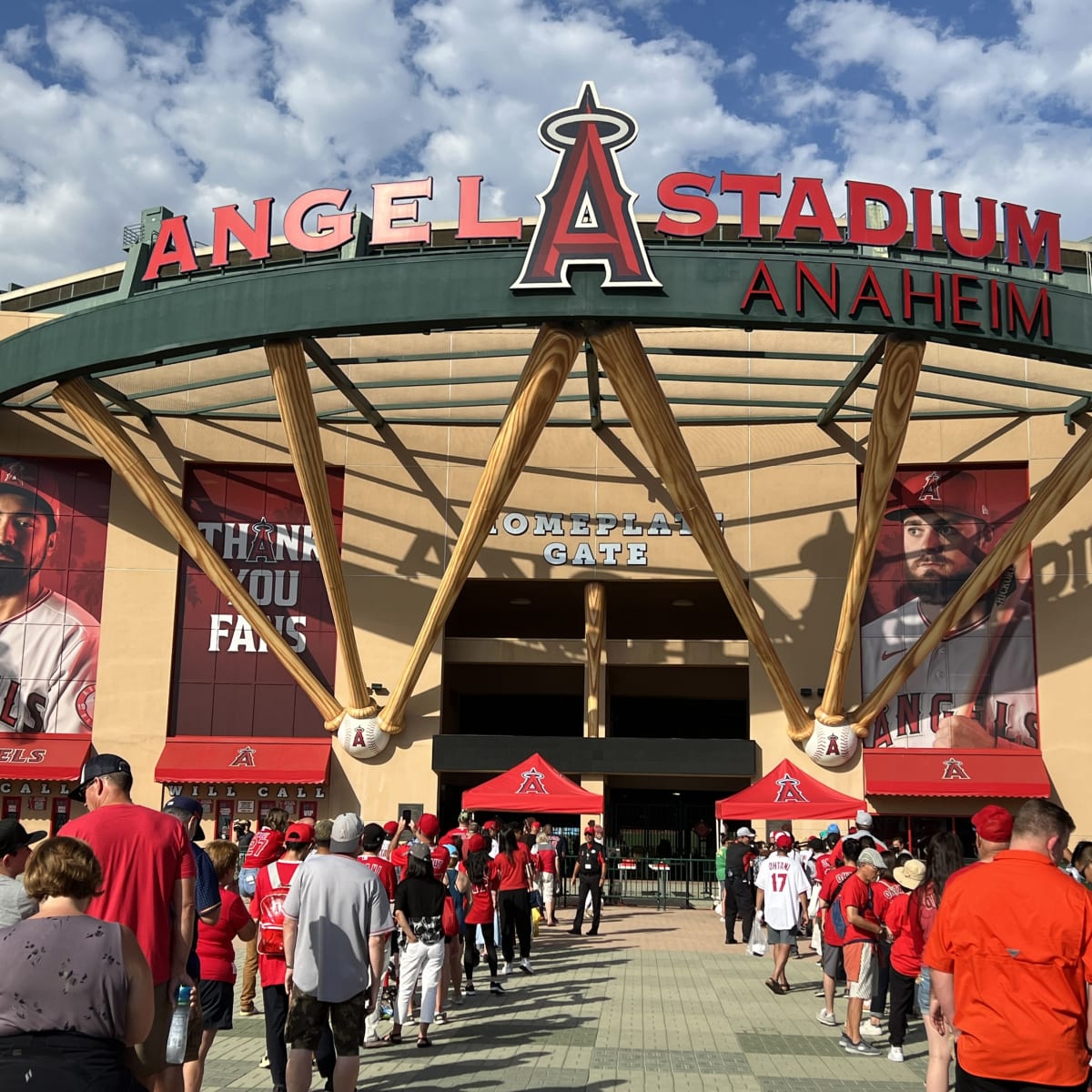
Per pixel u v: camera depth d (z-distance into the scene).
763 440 33.59
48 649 33.31
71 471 34.12
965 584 28.95
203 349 25.06
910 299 23.08
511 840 18.00
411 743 32.69
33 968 4.61
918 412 32.66
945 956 5.71
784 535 33.09
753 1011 14.63
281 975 9.55
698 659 33.22
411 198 24.22
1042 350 23.70
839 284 23.12
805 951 21.83
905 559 32.81
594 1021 13.59
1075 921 5.35
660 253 23.19
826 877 13.96
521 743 32.34
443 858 14.28
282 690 33.34
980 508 32.72
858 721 30.81
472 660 34.03
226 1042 12.34
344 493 34.09
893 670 31.20
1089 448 27.00
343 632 30.19
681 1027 13.30
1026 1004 5.32
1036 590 32.03
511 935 17.53
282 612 33.69
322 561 28.80
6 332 34.66
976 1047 5.41
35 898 4.95
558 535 33.72
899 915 11.70
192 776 31.97
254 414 33.53
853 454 33.09
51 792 32.75
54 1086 4.43
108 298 35.91
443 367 33.72
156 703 32.94
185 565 33.94
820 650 32.47
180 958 6.54
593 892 23.61
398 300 23.66
